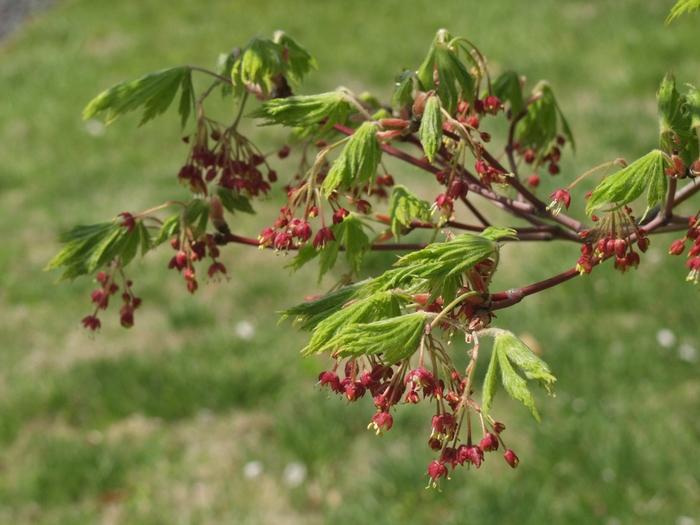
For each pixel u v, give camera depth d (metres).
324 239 1.65
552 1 12.30
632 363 5.44
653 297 6.06
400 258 1.46
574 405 5.17
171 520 4.85
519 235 1.96
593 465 4.71
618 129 8.62
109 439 5.48
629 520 4.43
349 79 11.16
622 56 10.43
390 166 8.11
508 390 1.36
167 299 6.91
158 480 5.15
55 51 13.45
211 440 5.41
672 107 1.62
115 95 2.03
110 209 8.62
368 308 1.46
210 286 7.01
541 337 5.84
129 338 6.49
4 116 11.50
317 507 4.88
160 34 13.54
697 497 4.50
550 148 2.48
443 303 1.46
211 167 2.04
